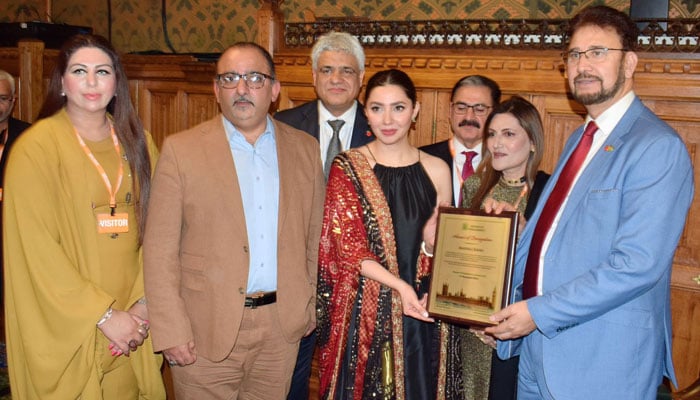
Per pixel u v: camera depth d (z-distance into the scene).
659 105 2.92
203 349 2.24
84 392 2.21
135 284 2.34
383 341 2.27
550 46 3.12
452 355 2.36
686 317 2.96
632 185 1.79
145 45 5.59
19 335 2.24
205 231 2.22
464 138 2.84
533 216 2.08
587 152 1.97
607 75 1.86
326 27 3.53
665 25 3.19
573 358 1.91
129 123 2.31
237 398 2.47
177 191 2.20
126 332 2.20
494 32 3.22
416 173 2.33
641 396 1.85
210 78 4.33
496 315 1.97
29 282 2.16
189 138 2.25
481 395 2.32
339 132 2.90
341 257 2.27
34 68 4.43
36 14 6.04
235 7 5.17
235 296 2.21
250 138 2.31
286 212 2.30
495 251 2.08
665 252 1.75
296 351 2.41
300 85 3.54
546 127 3.15
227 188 2.21
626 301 1.81
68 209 2.16
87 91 2.15
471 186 2.40
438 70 3.27
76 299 2.12
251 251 2.27
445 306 2.12
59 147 2.16
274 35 3.55
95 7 5.77
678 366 3.00
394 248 2.27
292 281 2.31
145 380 2.43
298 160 2.38
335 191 2.30
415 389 2.29
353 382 2.28
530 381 2.13
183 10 5.39
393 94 2.23
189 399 2.31
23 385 2.28
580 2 4.04
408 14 4.53
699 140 2.87
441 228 2.17
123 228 2.27
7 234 2.15
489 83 2.82
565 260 1.92
